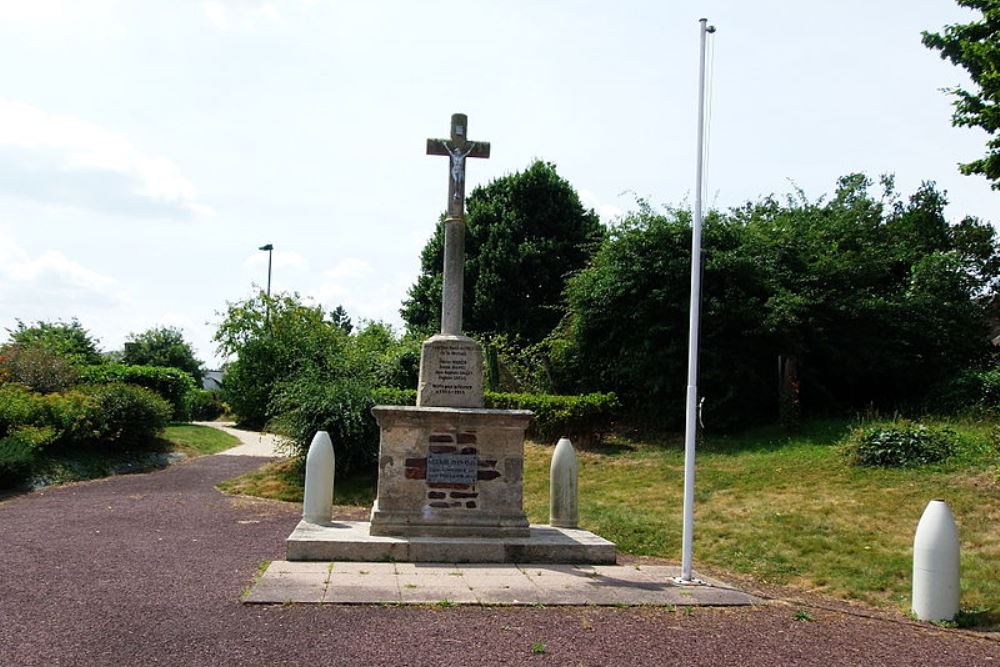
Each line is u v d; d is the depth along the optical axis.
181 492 14.22
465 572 8.16
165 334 49.41
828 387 19.16
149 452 19.19
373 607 6.62
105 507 12.27
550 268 30.56
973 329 19.70
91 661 5.14
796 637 6.34
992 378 17.08
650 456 16.16
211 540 9.79
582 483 14.29
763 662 5.61
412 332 32.84
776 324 16.83
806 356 18.38
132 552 8.80
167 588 7.11
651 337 17.88
